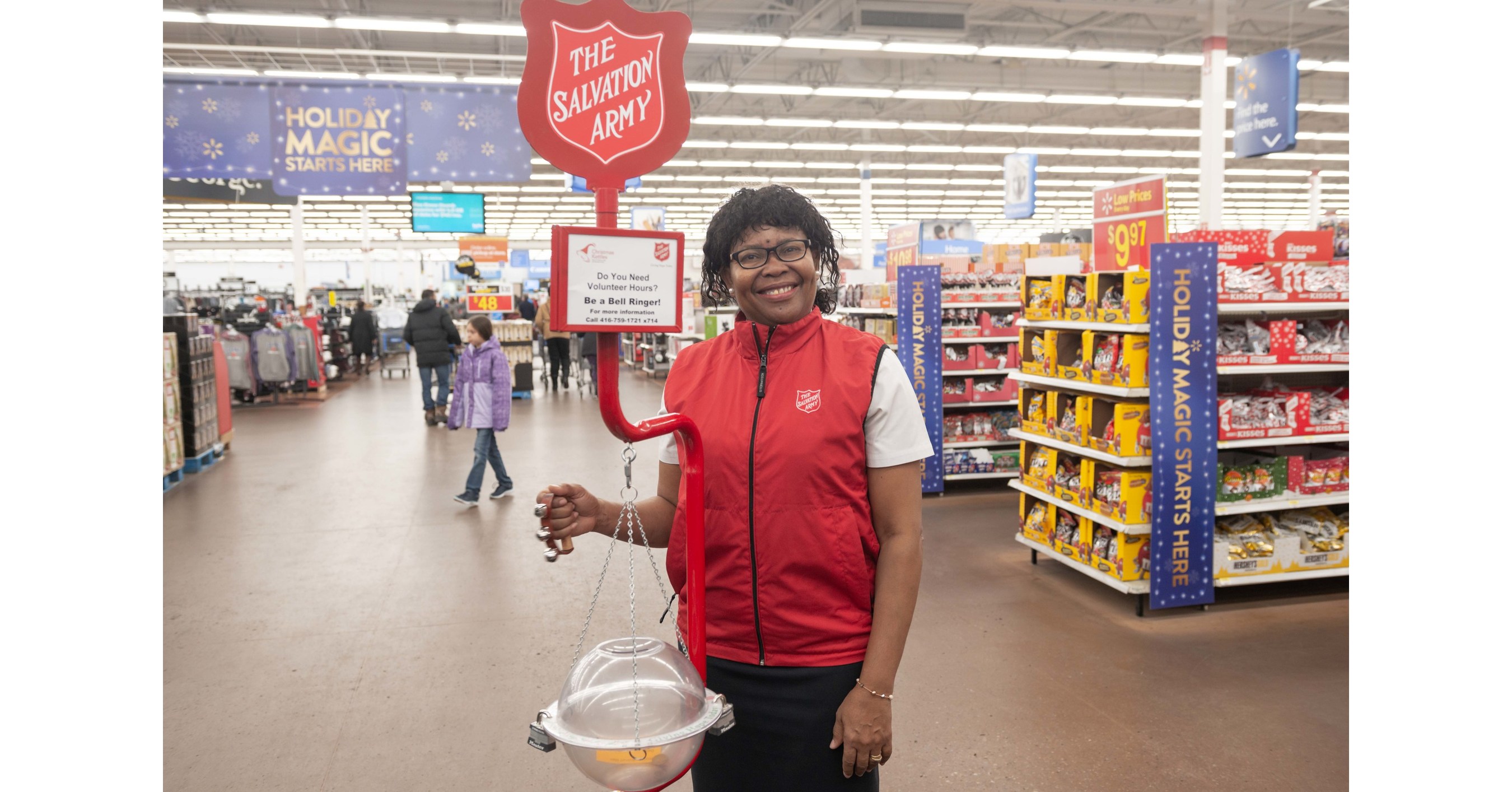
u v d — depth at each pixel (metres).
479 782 2.58
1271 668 3.33
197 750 2.77
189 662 3.48
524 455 8.35
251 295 21.47
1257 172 23.02
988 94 14.40
